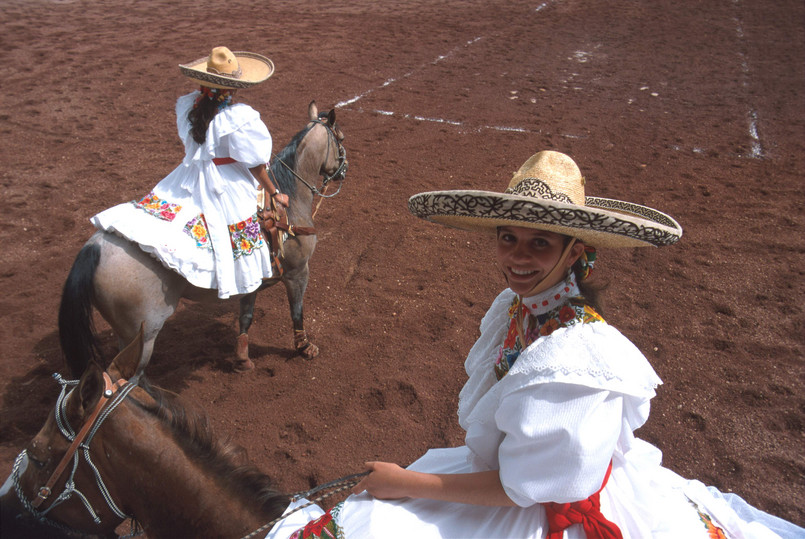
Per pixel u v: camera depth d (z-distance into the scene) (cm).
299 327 509
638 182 866
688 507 205
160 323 389
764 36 1745
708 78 1373
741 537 210
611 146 988
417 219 761
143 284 371
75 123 1012
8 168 847
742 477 404
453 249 698
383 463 200
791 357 522
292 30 1675
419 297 609
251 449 425
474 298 608
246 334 493
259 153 393
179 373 498
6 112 1037
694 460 417
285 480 402
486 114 1129
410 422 453
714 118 1131
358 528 188
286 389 485
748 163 937
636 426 188
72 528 208
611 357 174
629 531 190
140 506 212
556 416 168
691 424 448
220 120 382
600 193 829
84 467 200
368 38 1633
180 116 402
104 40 1495
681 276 643
